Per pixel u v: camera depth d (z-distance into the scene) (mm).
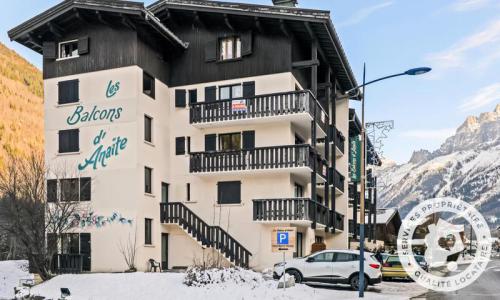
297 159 27375
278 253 27766
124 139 27969
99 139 28562
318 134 32688
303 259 23016
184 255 29328
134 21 28109
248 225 28641
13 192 24906
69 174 28844
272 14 27969
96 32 29344
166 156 30547
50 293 20781
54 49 30203
